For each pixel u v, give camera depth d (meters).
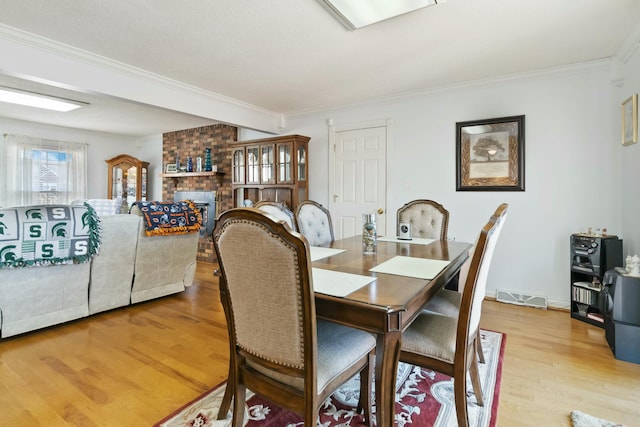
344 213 4.40
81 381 1.92
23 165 5.45
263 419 1.60
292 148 4.43
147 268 3.24
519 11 2.12
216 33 2.40
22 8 2.07
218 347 2.36
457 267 1.91
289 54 2.74
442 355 1.39
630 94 2.59
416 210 3.00
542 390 1.83
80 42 2.54
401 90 3.73
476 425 1.54
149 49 2.66
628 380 1.92
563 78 3.09
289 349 1.10
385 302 1.14
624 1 2.01
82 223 2.69
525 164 3.28
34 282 2.53
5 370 2.04
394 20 2.21
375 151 4.14
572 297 2.91
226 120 4.06
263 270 1.07
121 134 6.63
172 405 1.71
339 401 1.76
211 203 5.59
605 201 2.97
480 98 3.47
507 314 3.03
